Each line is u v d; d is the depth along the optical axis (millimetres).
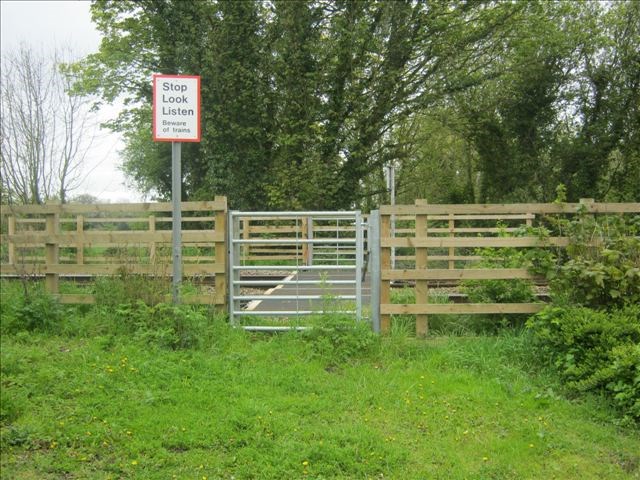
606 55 23625
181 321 6441
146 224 14266
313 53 19844
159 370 5559
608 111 23328
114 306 6918
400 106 21750
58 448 4203
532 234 6941
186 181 24344
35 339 6512
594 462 4215
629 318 5625
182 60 20359
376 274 6820
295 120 19922
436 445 4375
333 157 20328
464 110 23953
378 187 26516
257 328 6988
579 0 23453
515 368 5867
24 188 18328
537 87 23547
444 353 6156
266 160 20672
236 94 19922
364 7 20109
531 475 4008
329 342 6301
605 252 6113
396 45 20047
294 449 4219
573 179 23531
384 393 5273
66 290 7918
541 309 6676
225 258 7172
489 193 24969
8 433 4297
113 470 3938
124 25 23984
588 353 5430
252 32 20000
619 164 23375
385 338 6598
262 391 5262
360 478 3924
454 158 31703
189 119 6684
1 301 7082
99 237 7324
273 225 19328
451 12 20562
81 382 5277
